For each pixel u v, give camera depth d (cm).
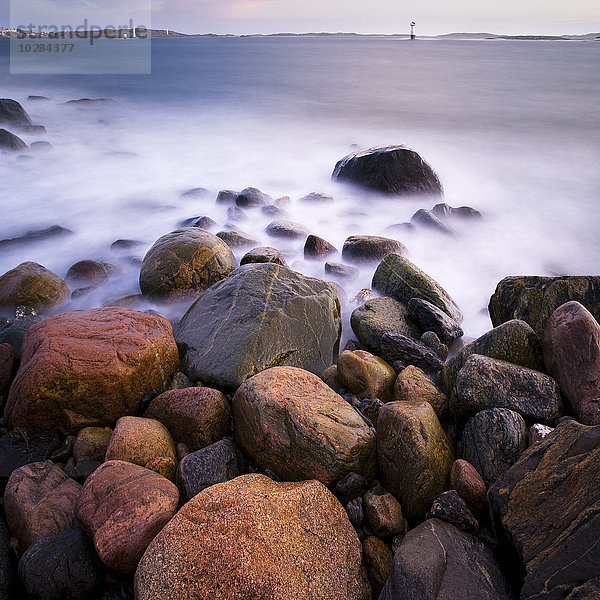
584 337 448
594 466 316
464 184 1472
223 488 327
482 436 407
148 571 288
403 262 708
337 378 523
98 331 491
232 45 13088
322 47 11338
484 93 3212
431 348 584
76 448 434
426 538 320
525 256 1001
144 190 1384
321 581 300
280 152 1864
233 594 274
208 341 539
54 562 324
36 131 2034
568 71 4503
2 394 501
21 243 994
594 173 1573
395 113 2600
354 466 388
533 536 306
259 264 625
